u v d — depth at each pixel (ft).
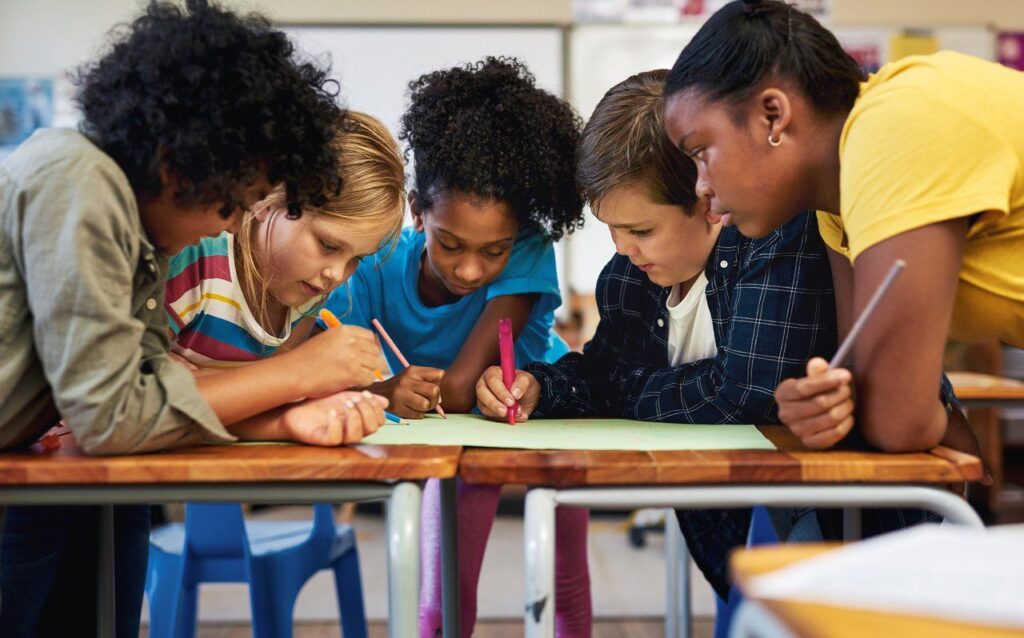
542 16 14.82
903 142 2.82
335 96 3.75
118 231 2.84
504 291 4.68
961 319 3.28
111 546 4.08
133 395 2.79
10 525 3.86
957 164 2.80
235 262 4.17
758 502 2.67
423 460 2.67
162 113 2.93
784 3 3.19
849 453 2.82
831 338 3.87
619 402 4.17
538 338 5.03
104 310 2.77
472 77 4.57
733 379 3.89
